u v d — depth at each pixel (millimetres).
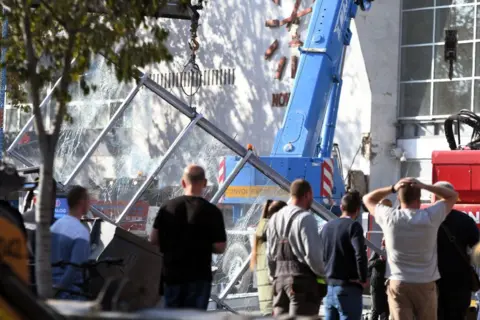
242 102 72750
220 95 73875
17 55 18297
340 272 22641
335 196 45688
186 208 19141
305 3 70188
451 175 37000
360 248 22359
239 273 30156
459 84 66375
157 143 36656
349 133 67625
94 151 30609
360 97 67438
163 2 18344
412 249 20859
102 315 10625
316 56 44781
